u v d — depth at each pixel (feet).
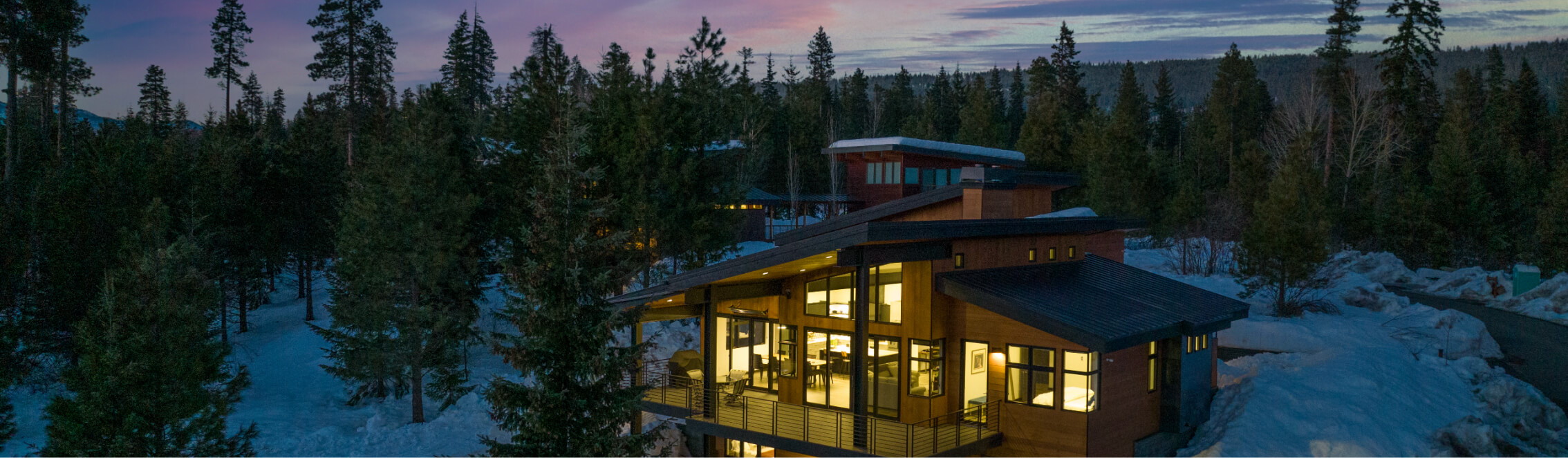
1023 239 78.02
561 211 53.72
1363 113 245.24
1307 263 133.80
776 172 264.72
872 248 63.41
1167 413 74.69
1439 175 217.97
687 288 69.62
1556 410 86.48
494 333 53.47
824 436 65.46
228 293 146.61
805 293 74.02
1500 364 112.68
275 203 164.45
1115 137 211.00
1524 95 316.40
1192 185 218.38
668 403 73.97
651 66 124.77
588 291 53.01
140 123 241.55
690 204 117.50
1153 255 198.39
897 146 176.76
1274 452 68.59
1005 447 67.41
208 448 63.31
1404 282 192.54
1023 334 66.33
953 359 69.26
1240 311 81.35
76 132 233.96
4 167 147.33
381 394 109.60
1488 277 170.40
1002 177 84.02
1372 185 243.40
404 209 104.53
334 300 113.50
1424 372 100.53
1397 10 253.24
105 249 113.50
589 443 51.49
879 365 71.00
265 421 93.45
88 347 60.44
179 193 135.74
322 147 193.06
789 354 75.56
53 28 151.84
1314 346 116.06
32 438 87.56
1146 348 73.00
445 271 105.09
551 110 120.98
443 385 102.01
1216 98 374.02
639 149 114.52
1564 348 121.60
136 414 58.23
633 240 111.55
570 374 51.83
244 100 413.39
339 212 126.72
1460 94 359.66
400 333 101.35
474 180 125.39
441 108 127.13
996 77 493.36
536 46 262.26
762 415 71.10
